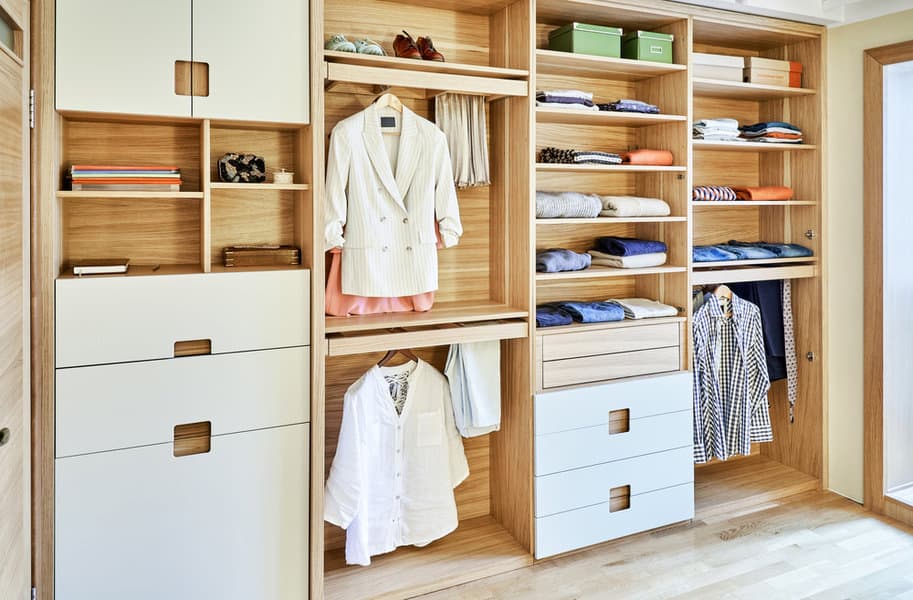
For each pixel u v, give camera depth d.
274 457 2.34
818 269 3.53
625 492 3.04
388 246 2.62
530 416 2.79
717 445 3.35
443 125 2.76
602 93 3.30
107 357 2.07
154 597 2.18
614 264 3.08
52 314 2.00
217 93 2.18
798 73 3.48
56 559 2.04
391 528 2.73
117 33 2.04
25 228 1.90
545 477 2.80
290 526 2.38
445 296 3.01
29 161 1.93
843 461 3.49
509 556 2.80
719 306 3.38
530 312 2.76
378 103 2.59
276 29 2.26
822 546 2.96
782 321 3.62
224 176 2.36
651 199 3.12
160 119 2.20
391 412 2.70
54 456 2.02
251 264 2.45
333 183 2.47
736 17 3.14
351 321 2.51
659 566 2.80
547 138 3.16
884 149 3.22
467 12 2.93
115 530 2.11
